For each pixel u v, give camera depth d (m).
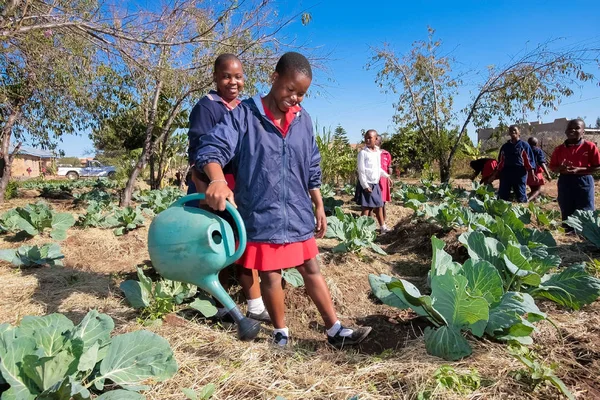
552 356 2.50
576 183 5.85
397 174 23.30
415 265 5.06
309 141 2.61
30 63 7.18
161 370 2.07
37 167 43.12
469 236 3.56
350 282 4.15
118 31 6.71
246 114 2.47
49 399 1.75
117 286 3.88
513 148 8.48
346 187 13.16
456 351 2.41
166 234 2.30
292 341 2.84
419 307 2.80
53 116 10.20
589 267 4.07
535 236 4.41
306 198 2.60
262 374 2.29
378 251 4.94
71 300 3.50
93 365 1.97
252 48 8.94
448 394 2.08
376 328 3.14
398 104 16.19
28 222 6.02
